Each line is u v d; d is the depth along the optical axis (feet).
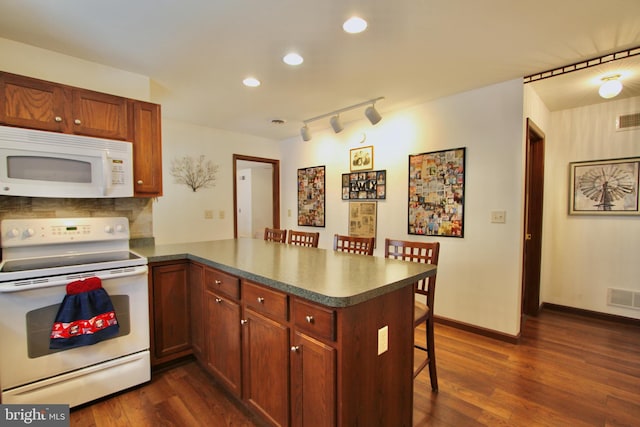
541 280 11.30
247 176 25.96
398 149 11.23
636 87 9.04
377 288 4.20
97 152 6.95
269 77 8.33
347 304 3.75
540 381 6.85
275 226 16.47
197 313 7.27
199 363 7.63
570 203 11.13
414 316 5.35
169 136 12.51
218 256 6.86
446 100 9.87
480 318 9.34
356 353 4.09
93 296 5.84
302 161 15.21
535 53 7.02
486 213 9.14
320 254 7.13
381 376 4.57
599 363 7.63
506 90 8.66
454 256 9.82
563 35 6.26
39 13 5.49
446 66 7.68
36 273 5.47
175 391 6.55
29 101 6.32
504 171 8.77
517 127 8.51
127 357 6.51
